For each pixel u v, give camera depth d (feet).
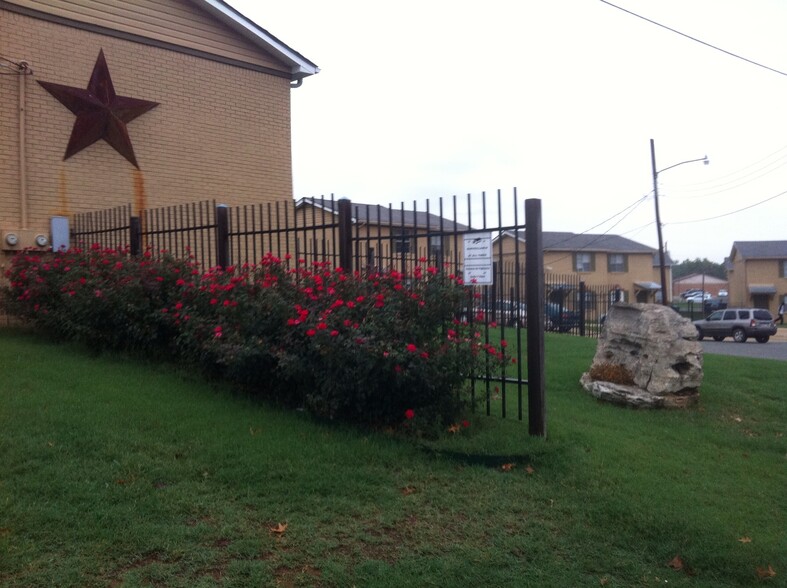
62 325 27.71
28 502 14.05
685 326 28.02
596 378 29.09
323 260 23.06
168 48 40.34
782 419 26.86
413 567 13.39
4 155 34.47
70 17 36.55
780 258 180.14
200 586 12.05
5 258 34.22
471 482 17.13
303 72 45.60
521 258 89.76
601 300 107.24
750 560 14.44
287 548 13.62
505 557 14.06
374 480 16.69
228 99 43.04
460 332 19.86
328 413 19.72
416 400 19.44
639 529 15.39
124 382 22.27
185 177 41.11
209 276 23.61
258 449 17.48
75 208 36.86
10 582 11.60
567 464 18.15
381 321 18.89
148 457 16.49
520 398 21.25
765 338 110.73
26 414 18.33
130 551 12.87
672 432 23.35
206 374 23.22
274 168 45.11
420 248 24.30
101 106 37.58
